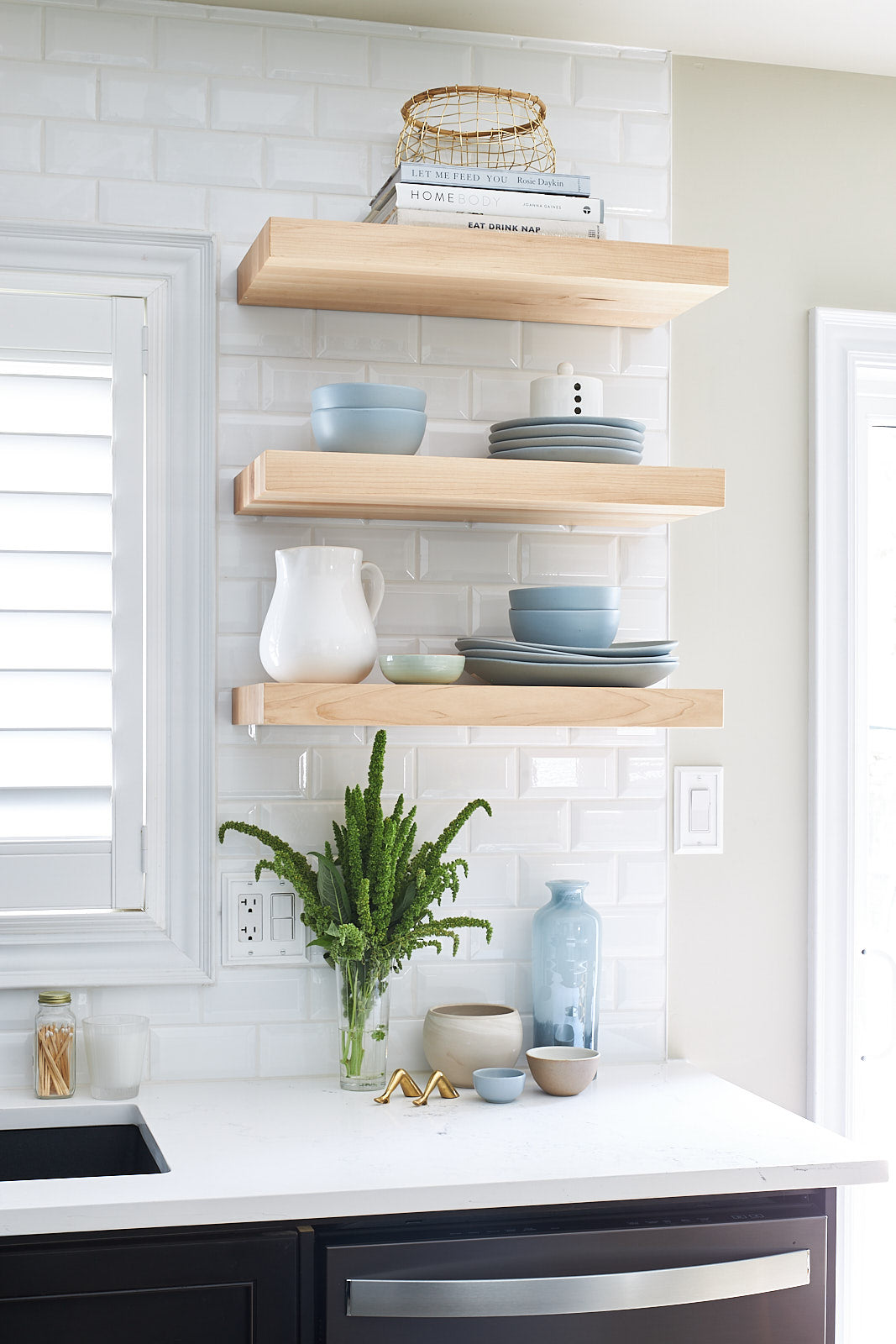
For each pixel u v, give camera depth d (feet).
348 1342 4.99
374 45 7.06
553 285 6.51
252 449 6.87
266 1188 4.99
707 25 7.15
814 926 7.54
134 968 6.59
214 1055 6.71
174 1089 6.48
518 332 7.25
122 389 6.68
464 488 6.15
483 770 7.13
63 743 6.57
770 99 7.66
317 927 6.48
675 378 7.48
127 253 6.70
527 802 7.19
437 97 7.05
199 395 6.76
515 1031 6.58
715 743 7.49
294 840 6.86
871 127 7.82
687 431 7.49
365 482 6.04
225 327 6.86
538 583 7.25
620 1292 5.15
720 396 7.54
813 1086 7.51
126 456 6.67
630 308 7.00
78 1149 6.14
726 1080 7.18
